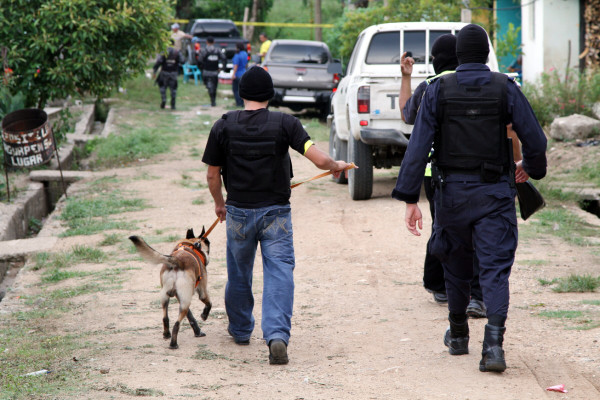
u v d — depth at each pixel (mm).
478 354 7422
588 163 21172
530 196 7668
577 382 6484
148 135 28234
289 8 86438
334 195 18672
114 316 9773
